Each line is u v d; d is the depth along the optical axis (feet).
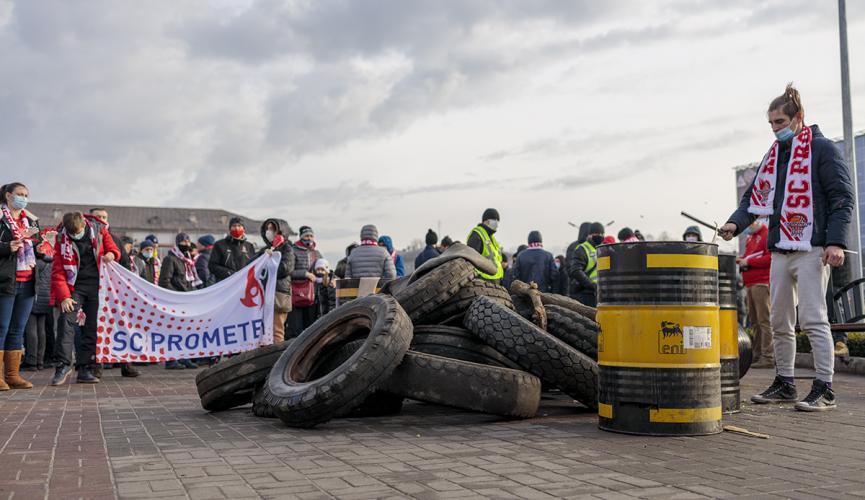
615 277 17.10
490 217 37.52
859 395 24.06
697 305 16.63
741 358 24.20
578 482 12.09
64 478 12.75
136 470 13.41
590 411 21.56
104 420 20.49
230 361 22.16
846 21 48.47
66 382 33.73
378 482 12.23
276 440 16.71
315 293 52.24
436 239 49.75
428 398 18.65
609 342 17.25
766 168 22.17
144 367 45.73
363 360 18.12
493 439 16.39
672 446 15.28
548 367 19.76
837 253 20.25
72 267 32.42
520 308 23.90
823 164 20.98
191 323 36.78
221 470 13.33
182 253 47.34
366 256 41.63
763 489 11.52
